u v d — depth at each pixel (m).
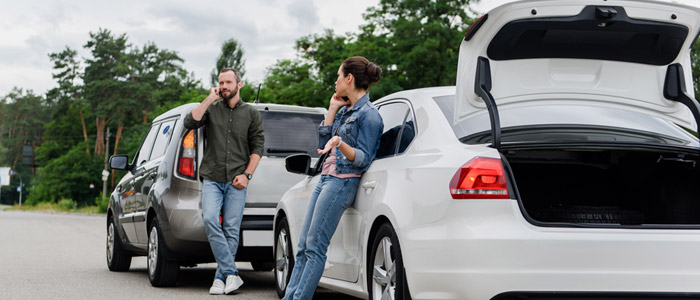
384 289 5.02
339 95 5.68
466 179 4.16
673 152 4.45
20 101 133.62
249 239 7.82
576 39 4.42
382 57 31.86
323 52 33.50
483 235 4.05
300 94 33.88
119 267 10.20
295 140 8.28
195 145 7.83
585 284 4.04
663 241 4.10
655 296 4.08
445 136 4.64
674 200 4.93
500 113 4.82
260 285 8.69
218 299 7.28
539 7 4.20
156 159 8.70
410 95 5.36
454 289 4.10
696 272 4.12
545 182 5.20
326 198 5.53
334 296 7.58
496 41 4.42
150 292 7.81
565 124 4.75
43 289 8.02
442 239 4.18
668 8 4.26
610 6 4.22
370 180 5.31
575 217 4.43
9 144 135.12
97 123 94.62
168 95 90.94
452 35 31.59
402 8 33.59
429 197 4.37
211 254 7.89
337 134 5.64
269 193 7.98
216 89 7.51
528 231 4.07
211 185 7.58
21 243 16.20
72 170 91.50
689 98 4.53
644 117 5.05
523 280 4.01
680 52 4.58
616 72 4.66
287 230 6.99
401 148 5.11
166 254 7.93
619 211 4.55
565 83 4.63
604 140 4.55
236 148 7.68
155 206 8.03
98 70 91.50
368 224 5.19
